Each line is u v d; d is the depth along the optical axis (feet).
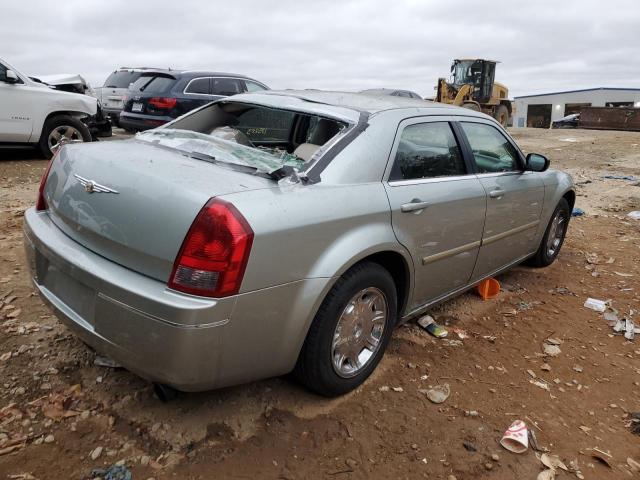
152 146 10.08
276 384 9.93
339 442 8.60
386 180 9.91
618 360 11.88
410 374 10.68
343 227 8.74
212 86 37.68
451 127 12.10
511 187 13.55
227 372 7.75
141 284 7.47
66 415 8.69
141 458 7.95
